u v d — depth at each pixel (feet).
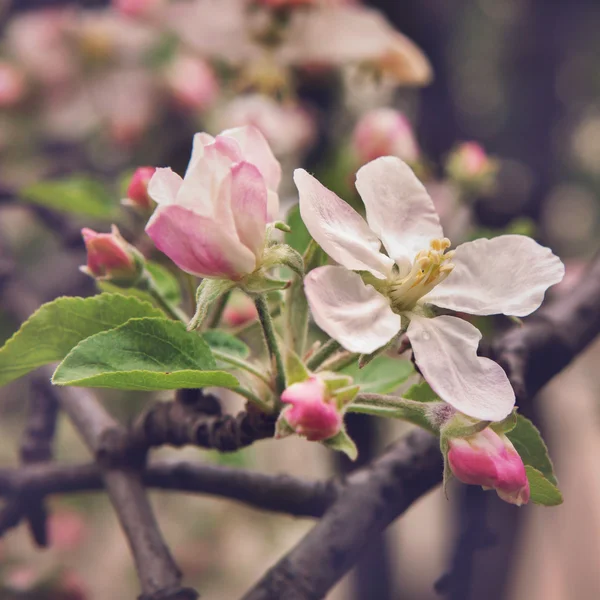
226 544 3.11
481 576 1.82
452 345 1.45
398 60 2.15
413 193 1.48
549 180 3.11
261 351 1.66
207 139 1.45
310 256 1.47
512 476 1.42
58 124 2.66
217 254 1.42
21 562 2.22
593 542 2.99
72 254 2.19
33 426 1.72
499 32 3.30
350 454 1.41
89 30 2.57
